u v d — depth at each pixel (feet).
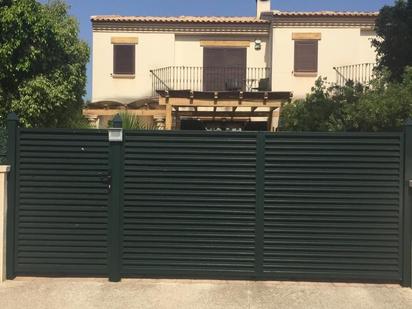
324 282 21.91
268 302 19.49
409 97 31.42
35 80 31.60
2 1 30.71
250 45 67.15
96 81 66.74
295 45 64.59
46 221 22.02
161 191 21.98
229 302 19.48
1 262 21.57
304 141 21.79
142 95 66.64
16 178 22.02
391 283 21.90
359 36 64.23
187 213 21.95
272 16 64.44
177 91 50.98
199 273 21.91
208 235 21.89
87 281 21.83
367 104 32.24
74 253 22.02
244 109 61.21
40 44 31.71
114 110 58.23
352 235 21.70
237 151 21.90
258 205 21.85
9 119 21.98
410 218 21.43
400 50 40.57
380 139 21.58
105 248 22.03
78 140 22.00
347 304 19.34
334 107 37.50
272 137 21.88
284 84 64.54
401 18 40.70
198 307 18.99
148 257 21.97
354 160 21.67
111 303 19.36
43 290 20.66
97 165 22.02
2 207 21.56
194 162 21.95
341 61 64.34
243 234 21.89
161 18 66.44
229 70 67.05
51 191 22.02
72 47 35.91
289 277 21.81
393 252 21.58
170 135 21.98
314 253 21.76
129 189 22.02
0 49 29.81
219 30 66.69
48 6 38.88
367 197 21.63
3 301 19.48
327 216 21.75
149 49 66.74
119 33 66.69
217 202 21.91
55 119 34.04
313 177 21.76
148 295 20.18
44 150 22.02
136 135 21.99
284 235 21.81
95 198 22.00
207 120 63.72
